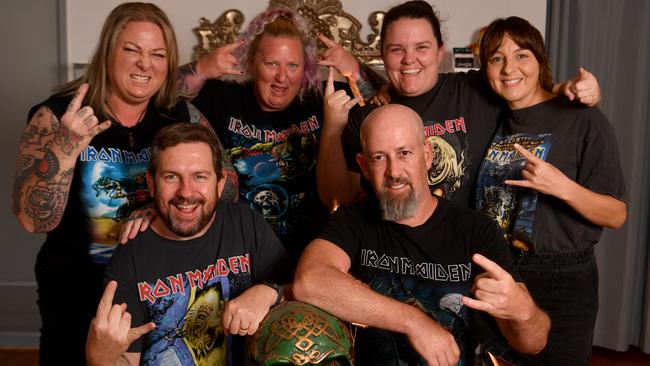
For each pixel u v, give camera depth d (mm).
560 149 1896
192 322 1688
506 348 1701
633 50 3443
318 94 2447
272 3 3510
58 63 3549
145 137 1981
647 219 3559
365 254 1710
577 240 1901
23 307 3588
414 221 1686
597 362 3475
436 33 2035
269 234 1789
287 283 1752
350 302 1509
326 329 1361
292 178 2369
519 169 1908
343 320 1526
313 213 2395
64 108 1889
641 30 3422
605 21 3463
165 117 2043
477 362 1838
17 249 3607
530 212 1891
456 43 3621
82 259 1925
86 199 1901
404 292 1661
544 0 3580
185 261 1693
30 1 3527
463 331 1629
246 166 2342
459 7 3594
